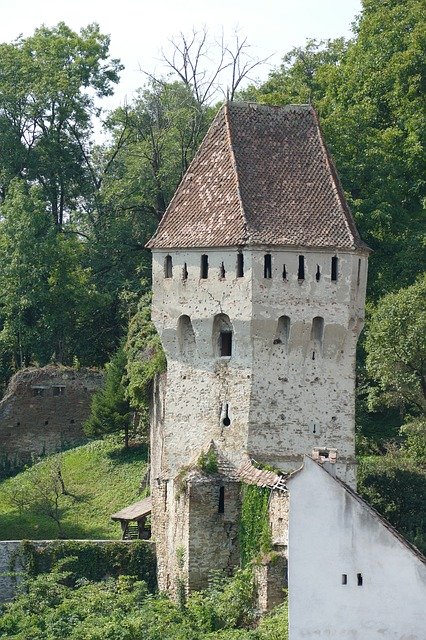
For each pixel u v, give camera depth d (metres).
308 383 103.62
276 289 102.69
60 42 152.62
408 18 145.50
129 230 148.75
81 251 145.50
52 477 123.38
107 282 145.62
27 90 149.12
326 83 144.25
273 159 105.88
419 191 136.00
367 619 85.56
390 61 142.38
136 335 127.38
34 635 97.06
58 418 136.00
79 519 119.69
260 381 103.25
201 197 105.50
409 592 85.50
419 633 85.31
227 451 103.69
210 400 104.50
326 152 106.50
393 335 113.62
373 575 85.69
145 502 116.12
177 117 145.62
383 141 135.62
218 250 103.44
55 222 149.50
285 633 88.94
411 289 115.38
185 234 104.62
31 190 143.75
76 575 107.69
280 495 97.88
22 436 135.50
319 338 103.69
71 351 143.62
